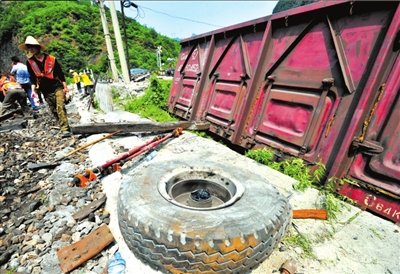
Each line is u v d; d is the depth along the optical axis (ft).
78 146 15.88
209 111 18.13
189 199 6.79
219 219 5.39
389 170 8.04
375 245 6.49
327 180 9.36
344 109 9.33
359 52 9.14
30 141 17.17
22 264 6.49
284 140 11.62
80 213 8.27
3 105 27.07
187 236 4.98
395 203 7.85
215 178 7.91
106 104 25.62
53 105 18.37
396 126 8.04
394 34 7.99
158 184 6.93
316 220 7.41
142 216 5.53
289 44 12.00
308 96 10.76
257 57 13.70
